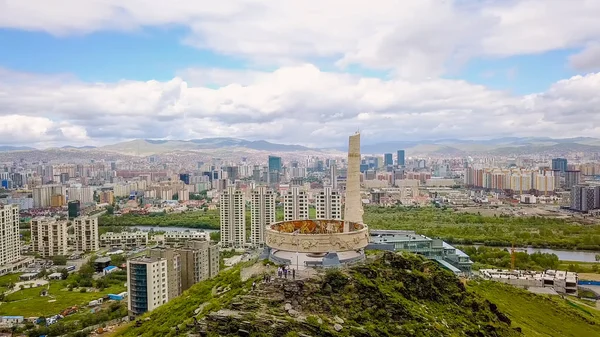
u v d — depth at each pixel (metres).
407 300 98.50
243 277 109.12
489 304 119.38
